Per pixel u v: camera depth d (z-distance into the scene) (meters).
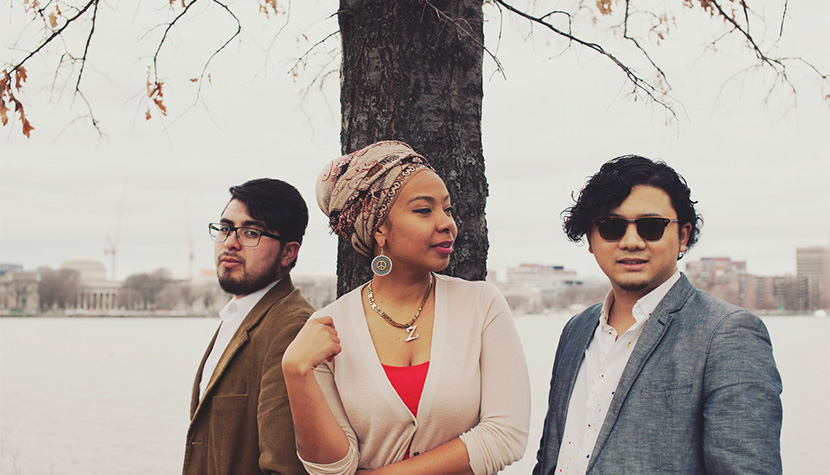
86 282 159.25
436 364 1.66
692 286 1.74
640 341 1.67
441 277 1.86
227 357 2.19
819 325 101.69
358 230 1.76
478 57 2.62
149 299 156.12
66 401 20.81
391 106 2.50
